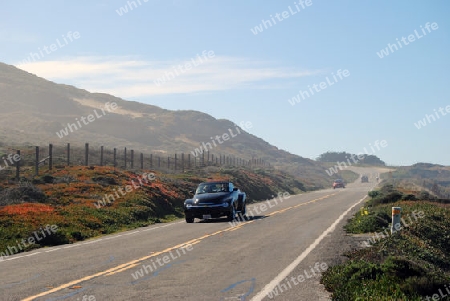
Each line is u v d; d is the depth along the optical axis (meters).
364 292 9.62
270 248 15.68
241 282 10.88
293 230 20.67
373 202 34.97
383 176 158.00
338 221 24.56
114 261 13.76
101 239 19.78
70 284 10.79
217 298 9.49
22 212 22.75
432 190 90.31
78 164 47.84
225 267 12.65
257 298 9.50
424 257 16.08
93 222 23.78
